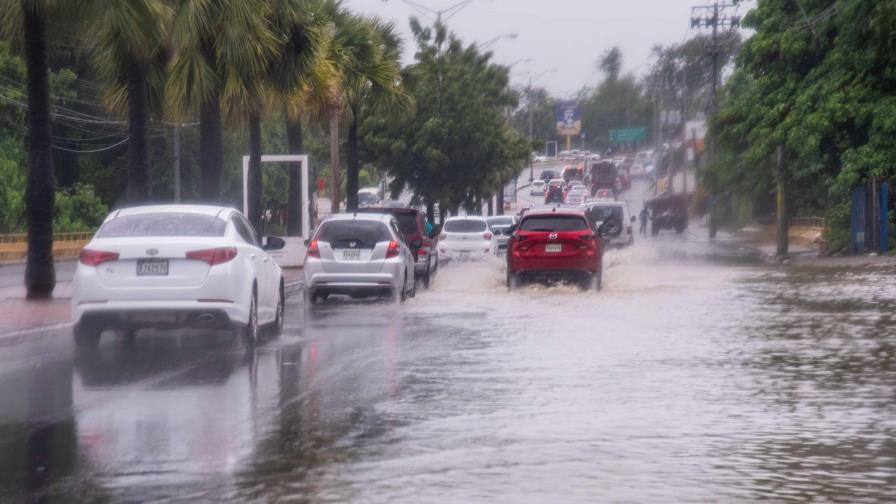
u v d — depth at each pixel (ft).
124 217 89.35
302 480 44.91
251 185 193.26
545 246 149.38
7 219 323.57
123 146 394.52
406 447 51.21
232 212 92.79
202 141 151.02
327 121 225.35
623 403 62.90
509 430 55.21
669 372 74.74
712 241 374.22
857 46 232.73
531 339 94.58
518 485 44.09
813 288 153.79
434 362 80.33
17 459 48.85
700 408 61.26
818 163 252.83
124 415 59.47
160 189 392.27
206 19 139.85
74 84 367.86
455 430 55.21
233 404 62.80
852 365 78.02
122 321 84.74
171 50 144.87
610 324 106.63
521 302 133.80
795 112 242.99
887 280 169.27
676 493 42.93
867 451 50.49
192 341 94.84
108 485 44.14
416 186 322.14
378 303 135.44
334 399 64.44
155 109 154.30
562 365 78.38
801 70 254.06
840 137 244.83
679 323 107.24
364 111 317.01
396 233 138.10
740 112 265.75
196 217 89.35
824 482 44.75
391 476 45.57
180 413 59.98
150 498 42.11
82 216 365.81
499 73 326.24
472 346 89.92
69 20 127.54
